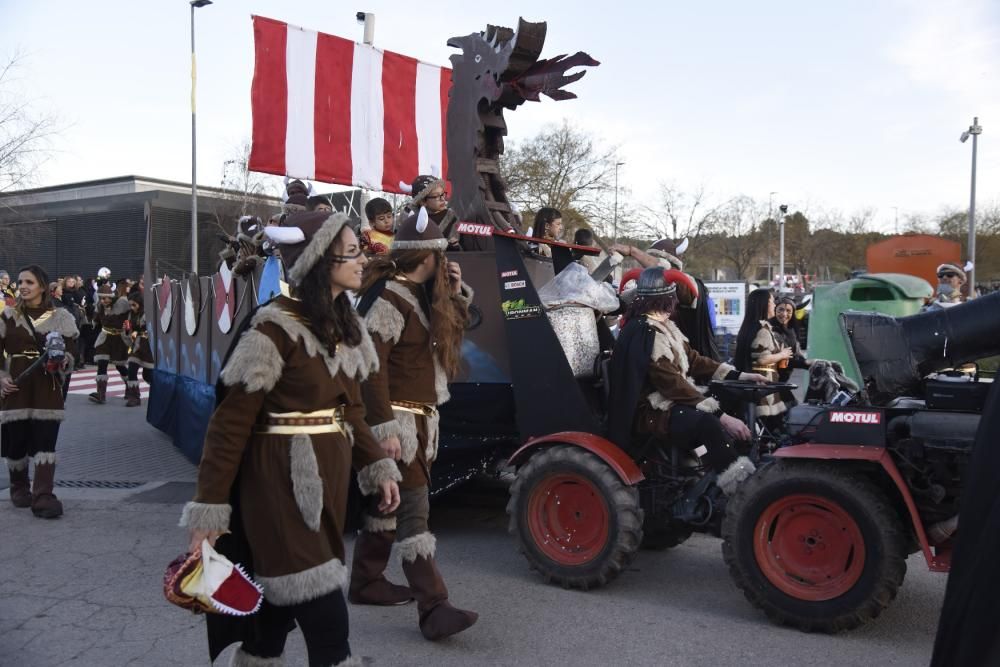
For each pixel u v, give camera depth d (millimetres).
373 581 4613
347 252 2914
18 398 6434
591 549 4887
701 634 4266
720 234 44000
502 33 6148
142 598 4734
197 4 25312
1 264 32062
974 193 30828
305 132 9188
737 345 7031
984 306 4254
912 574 5270
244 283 6961
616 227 36094
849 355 4492
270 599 2758
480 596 4824
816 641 4172
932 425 4047
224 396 2805
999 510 2238
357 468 3193
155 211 36969
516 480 5043
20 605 4625
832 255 50125
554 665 3895
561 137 34500
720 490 4945
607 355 5625
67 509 6738
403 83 9984
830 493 4168
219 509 2705
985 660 2199
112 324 13547
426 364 4262
